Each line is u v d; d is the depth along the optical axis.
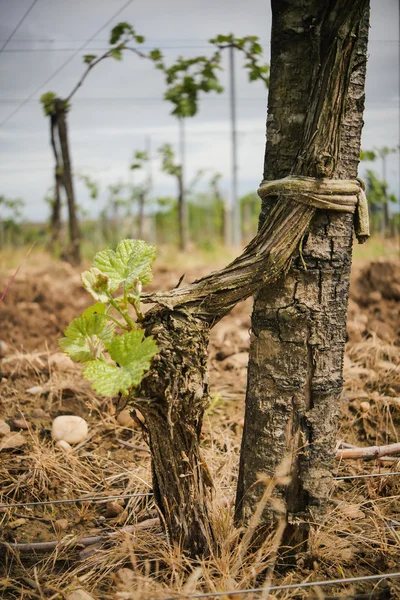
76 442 2.87
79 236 8.03
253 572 1.83
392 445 2.61
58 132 7.44
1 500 2.46
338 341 1.90
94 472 2.67
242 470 2.01
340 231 1.83
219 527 2.00
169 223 14.77
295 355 1.87
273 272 1.80
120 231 13.22
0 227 12.84
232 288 1.80
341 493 2.49
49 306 5.39
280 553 1.98
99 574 2.02
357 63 1.78
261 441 1.93
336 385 1.92
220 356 3.98
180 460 1.86
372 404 3.19
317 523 1.96
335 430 1.95
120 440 2.88
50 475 2.61
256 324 1.92
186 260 9.15
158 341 1.75
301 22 1.75
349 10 1.63
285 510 1.94
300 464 1.92
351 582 1.95
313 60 1.72
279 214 1.80
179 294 1.80
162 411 1.78
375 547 2.16
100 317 1.77
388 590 1.90
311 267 1.83
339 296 1.88
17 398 3.31
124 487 2.56
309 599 1.86
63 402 3.24
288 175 1.82
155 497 1.96
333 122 1.72
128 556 2.05
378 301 4.80
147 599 1.78
